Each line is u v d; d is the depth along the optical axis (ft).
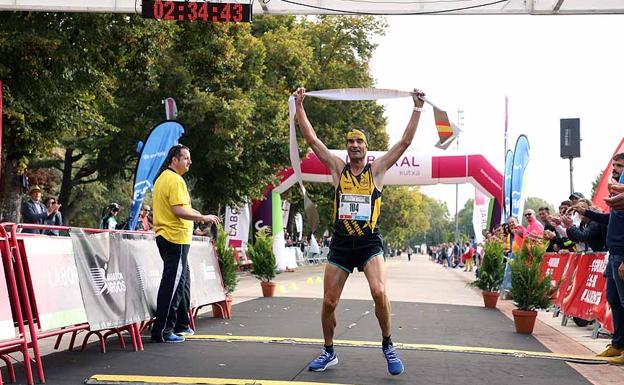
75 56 42.01
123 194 119.14
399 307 39.29
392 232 266.16
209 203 80.94
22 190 48.34
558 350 25.04
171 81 66.74
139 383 17.29
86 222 128.88
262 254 45.91
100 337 21.97
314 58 118.62
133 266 23.71
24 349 17.15
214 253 32.71
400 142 19.49
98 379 17.62
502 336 28.25
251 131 76.69
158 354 21.74
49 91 42.32
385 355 19.07
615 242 21.94
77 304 20.40
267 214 88.38
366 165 19.33
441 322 32.42
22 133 41.65
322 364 19.34
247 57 75.05
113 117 69.21
